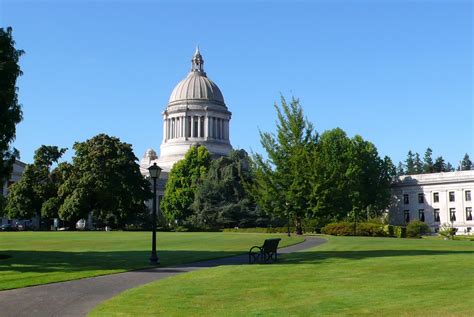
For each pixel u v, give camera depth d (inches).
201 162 5388.8
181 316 589.6
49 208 4170.8
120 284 877.2
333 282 815.7
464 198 4950.8
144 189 4306.1
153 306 652.7
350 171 3946.9
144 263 1207.6
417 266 997.2
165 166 6820.9
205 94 7121.1
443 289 721.6
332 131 4424.2
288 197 2551.7
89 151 4077.3
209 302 672.4
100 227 4392.2
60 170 4335.6
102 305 665.0
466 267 968.3
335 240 2108.8
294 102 2605.8
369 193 4429.1
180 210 5128.0
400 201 5305.1
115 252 1540.4
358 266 1027.9
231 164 4419.3
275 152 2598.4
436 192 5123.0
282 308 619.8
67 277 953.5
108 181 3944.4
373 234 2834.6
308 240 2166.6
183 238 2361.0
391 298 665.6
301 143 2600.9
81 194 3895.2
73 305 684.7
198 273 979.9
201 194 4313.5
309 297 689.6
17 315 619.5
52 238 2410.2
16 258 1332.4
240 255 1429.6
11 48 1422.2
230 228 4013.3
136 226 4286.4
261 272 968.9
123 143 4190.5
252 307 631.8
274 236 2513.5
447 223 4958.2
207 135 6978.4
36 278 936.9
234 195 4296.3
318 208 2529.5
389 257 1216.2
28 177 4350.4
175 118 7081.7
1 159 1425.9
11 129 1391.5
